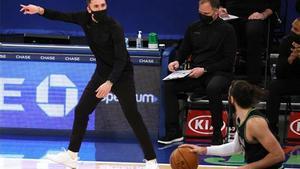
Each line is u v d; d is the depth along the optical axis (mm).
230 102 9523
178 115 15914
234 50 15492
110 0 18875
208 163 14086
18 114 16562
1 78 16469
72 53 16344
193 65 15898
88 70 16391
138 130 12844
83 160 14227
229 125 15727
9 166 13516
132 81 12828
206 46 15633
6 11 18781
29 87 16469
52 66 16438
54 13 12688
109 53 12570
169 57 16328
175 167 10250
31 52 16406
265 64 17094
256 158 9266
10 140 15820
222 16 16547
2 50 16391
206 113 16250
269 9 17000
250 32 16406
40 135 16359
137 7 18906
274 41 17938
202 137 16328
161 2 18859
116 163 14055
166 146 15711
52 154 13953
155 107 16500
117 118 16594
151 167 12922
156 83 16406
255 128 9039
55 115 16531
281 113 17547
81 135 12914
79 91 16422
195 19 18844
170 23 18906
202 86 15711
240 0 17281
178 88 15711
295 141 16219
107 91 12234
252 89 9258
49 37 17578
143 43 17578
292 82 15430
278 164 9250
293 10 18734
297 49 15203
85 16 12547
